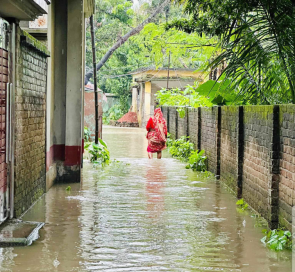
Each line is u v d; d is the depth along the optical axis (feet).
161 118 53.98
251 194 28.53
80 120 37.24
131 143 72.90
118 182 37.24
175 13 110.73
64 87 37.55
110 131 102.58
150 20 97.76
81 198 30.94
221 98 43.32
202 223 24.85
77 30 36.86
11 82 24.04
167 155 57.88
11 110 23.93
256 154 27.48
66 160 37.27
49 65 34.55
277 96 30.07
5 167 23.77
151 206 28.76
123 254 19.60
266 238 21.85
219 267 18.15
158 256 19.39
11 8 22.22
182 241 21.56
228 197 31.78
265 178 25.35
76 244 20.93
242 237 22.31
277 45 28.71
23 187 26.40
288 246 20.70
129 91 147.13
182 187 35.19
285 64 28.27
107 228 23.67
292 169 21.26
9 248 20.30
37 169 30.09
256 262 18.76
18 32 24.64
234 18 31.04
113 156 55.47
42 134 31.53
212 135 41.75
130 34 100.07
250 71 32.40
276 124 23.67
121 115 147.54
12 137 24.16
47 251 19.90
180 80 111.34
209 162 43.06
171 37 63.05
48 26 34.14
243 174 30.89
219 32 32.45
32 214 26.40
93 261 18.67
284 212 22.39
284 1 28.86
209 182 37.52
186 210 27.81
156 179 38.75
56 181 37.19
